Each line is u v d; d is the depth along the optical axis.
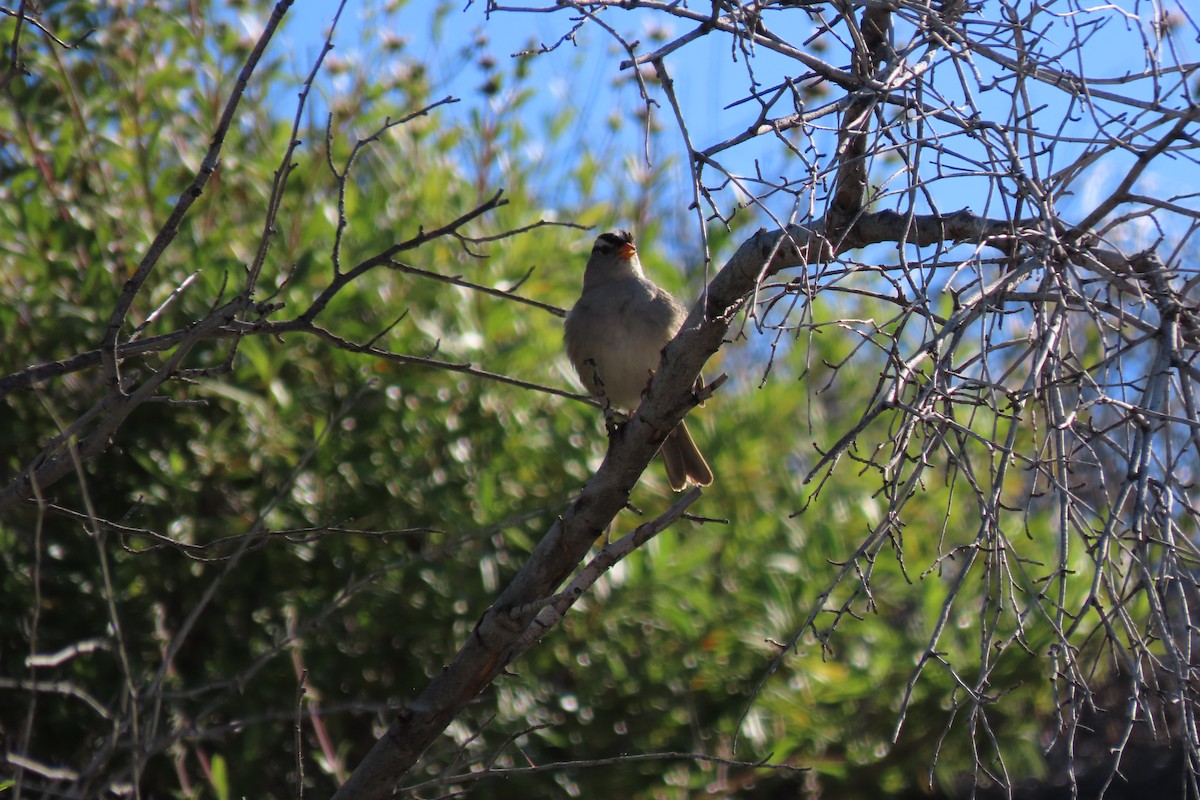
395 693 11.60
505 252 12.48
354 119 12.31
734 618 12.45
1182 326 4.96
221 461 11.52
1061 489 4.65
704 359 6.42
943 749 12.55
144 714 7.84
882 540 5.02
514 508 11.98
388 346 11.59
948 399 5.01
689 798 12.04
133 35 12.06
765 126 5.21
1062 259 5.00
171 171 11.97
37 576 6.39
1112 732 14.05
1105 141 4.88
